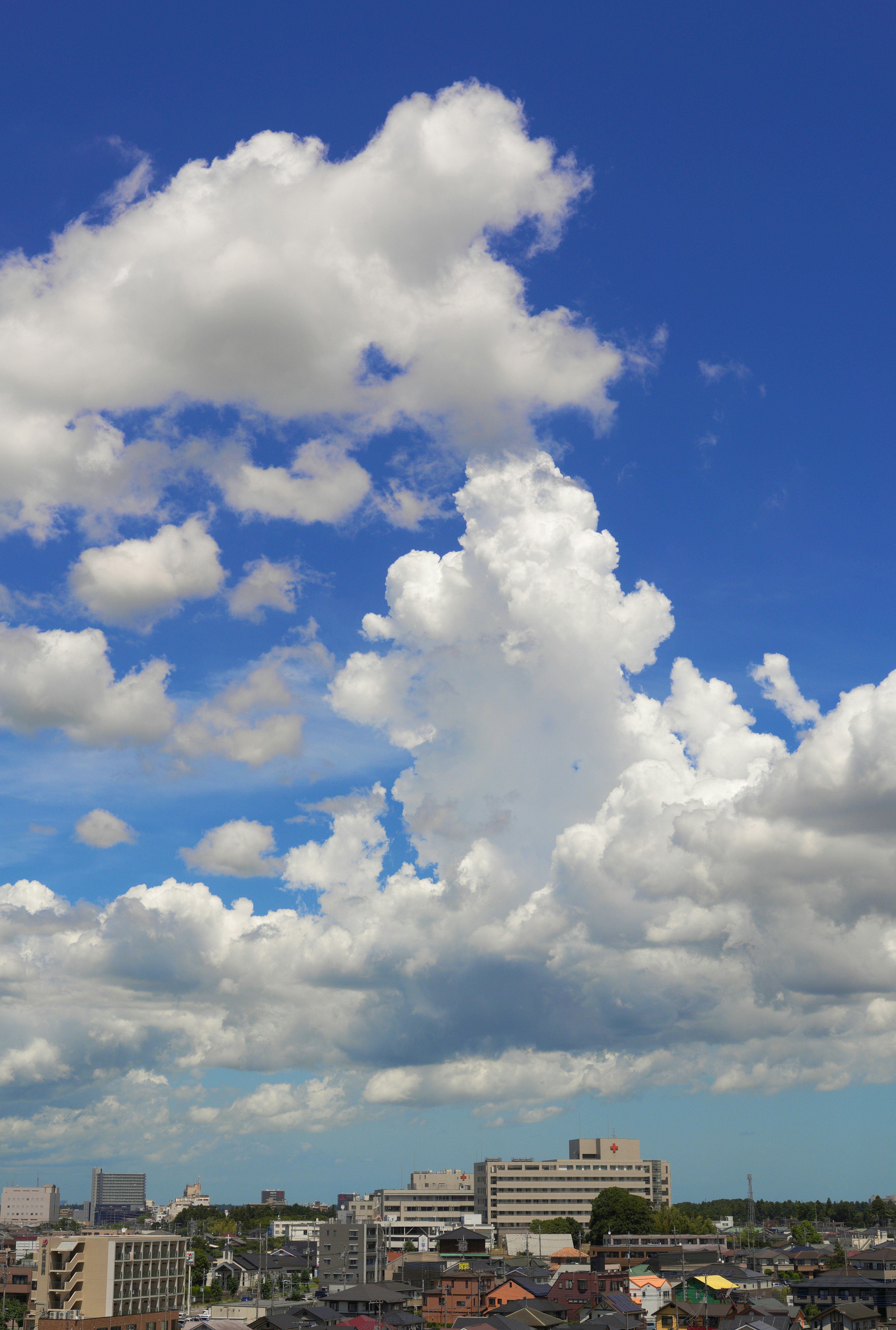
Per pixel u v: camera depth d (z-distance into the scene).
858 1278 182.00
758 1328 143.12
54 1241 180.50
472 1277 198.25
